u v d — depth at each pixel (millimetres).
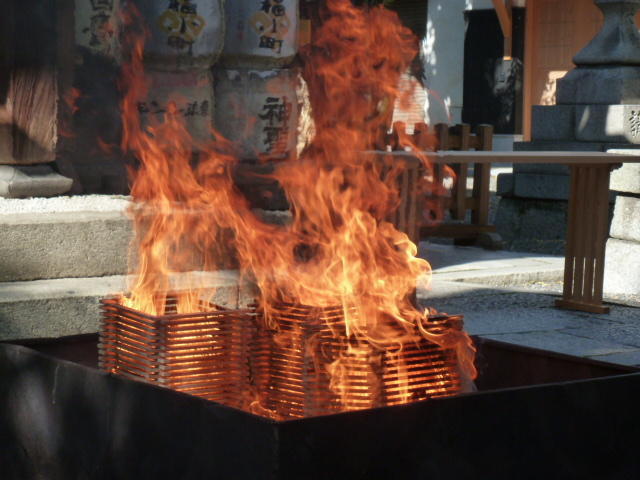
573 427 3209
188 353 3520
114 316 3730
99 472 3281
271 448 2701
